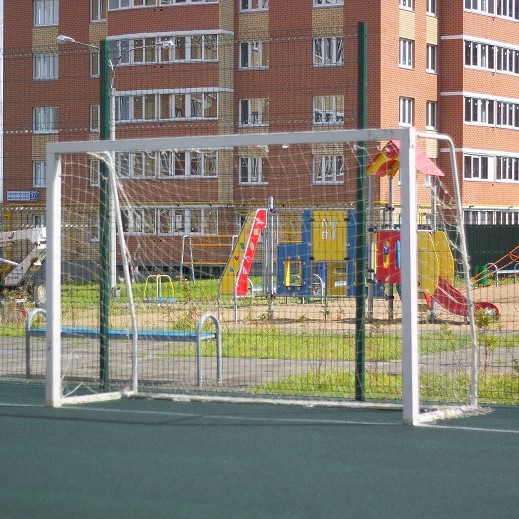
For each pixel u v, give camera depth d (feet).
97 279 64.23
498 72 225.35
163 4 193.67
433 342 62.08
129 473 31.63
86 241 63.57
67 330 56.34
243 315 87.81
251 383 51.49
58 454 34.55
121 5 196.54
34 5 214.07
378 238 83.05
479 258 159.22
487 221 223.51
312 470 32.07
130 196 67.00
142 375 54.54
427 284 74.69
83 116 60.49
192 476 31.24
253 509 27.45
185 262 102.17
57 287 45.73
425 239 74.95
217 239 107.76
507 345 61.57
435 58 215.31
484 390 48.75
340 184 74.95
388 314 80.74
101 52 49.70
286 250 94.84
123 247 49.55
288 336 66.74
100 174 50.34
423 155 78.69
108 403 46.29
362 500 28.40
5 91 59.82
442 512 27.22
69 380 52.11
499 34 225.35
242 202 89.81
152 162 69.10
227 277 92.89
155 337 53.52
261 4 192.95
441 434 38.27
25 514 26.99
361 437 37.63
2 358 63.31
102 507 27.66
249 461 33.35
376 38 192.34
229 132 94.38
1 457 34.06
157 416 42.52
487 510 27.45
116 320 72.79
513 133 229.45
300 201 88.53
